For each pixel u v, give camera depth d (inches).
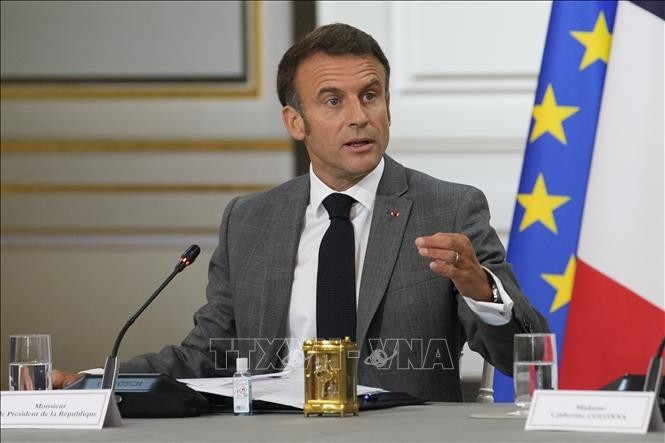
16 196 432.5
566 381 318.3
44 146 431.8
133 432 166.7
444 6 406.6
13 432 170.2
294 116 265.1
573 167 326.6
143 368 246.8
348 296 248.4
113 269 429.1
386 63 257.8
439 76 407.5
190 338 264.2
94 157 431.8
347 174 254.7
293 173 429.4
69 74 432.5
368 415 188.1
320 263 252.7
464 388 396.5
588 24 332.2
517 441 145.0
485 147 406.6
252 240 266.2
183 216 430.3
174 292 428.8
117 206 430.9
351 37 253.8
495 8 404.8
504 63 405.4
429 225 254.2
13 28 433.7
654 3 324.8
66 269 430.6
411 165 409.4
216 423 179.3
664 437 147.4
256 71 429.1
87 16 432.8
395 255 250.5
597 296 318.0
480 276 213.0
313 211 263.1
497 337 218.4
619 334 315.3
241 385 194.1
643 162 319.9
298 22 424.8
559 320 321.7
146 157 430.9
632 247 317.4
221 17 430.0
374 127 250.8
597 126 326.6
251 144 428.5
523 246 327.6
